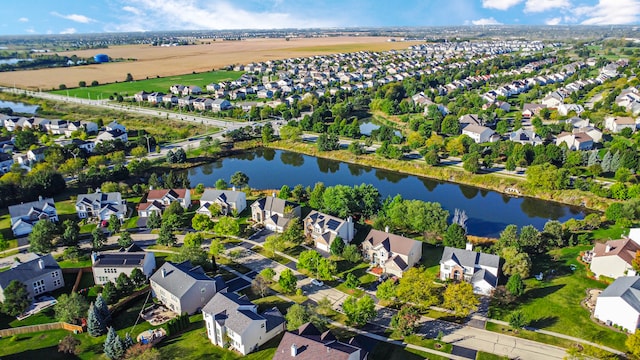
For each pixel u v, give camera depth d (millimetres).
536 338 91000
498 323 96500
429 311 101688
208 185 188875
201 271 110750
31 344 92812
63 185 175000
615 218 136375
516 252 112500
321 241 129000
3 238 133375
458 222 139875
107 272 113125
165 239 130625
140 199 167625
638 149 199500
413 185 186625
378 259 120750
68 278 117812
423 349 89188
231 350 89875
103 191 167750
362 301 95562
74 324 97750
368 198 145750
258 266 121688
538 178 168875
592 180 169500
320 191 153125
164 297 105250
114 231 140500
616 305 91312
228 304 94375
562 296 103562
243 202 157750
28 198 164000
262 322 90375
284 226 139250
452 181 188375
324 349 78312
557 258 119438
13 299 100438
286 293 108812
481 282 106562
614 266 106750
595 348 84812
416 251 119625
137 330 96688
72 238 132375
